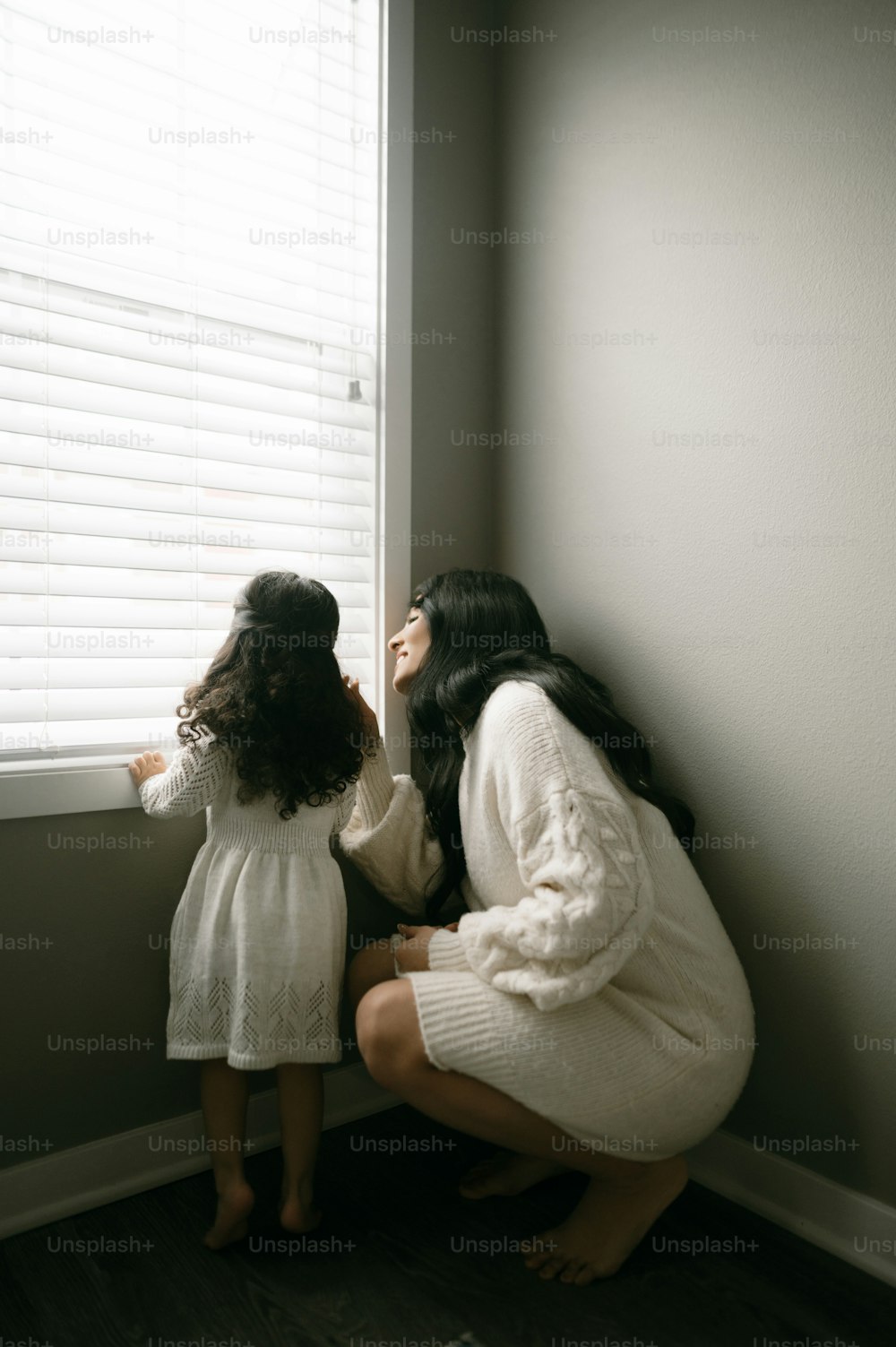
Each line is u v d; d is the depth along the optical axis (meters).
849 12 1.43
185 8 1.69
